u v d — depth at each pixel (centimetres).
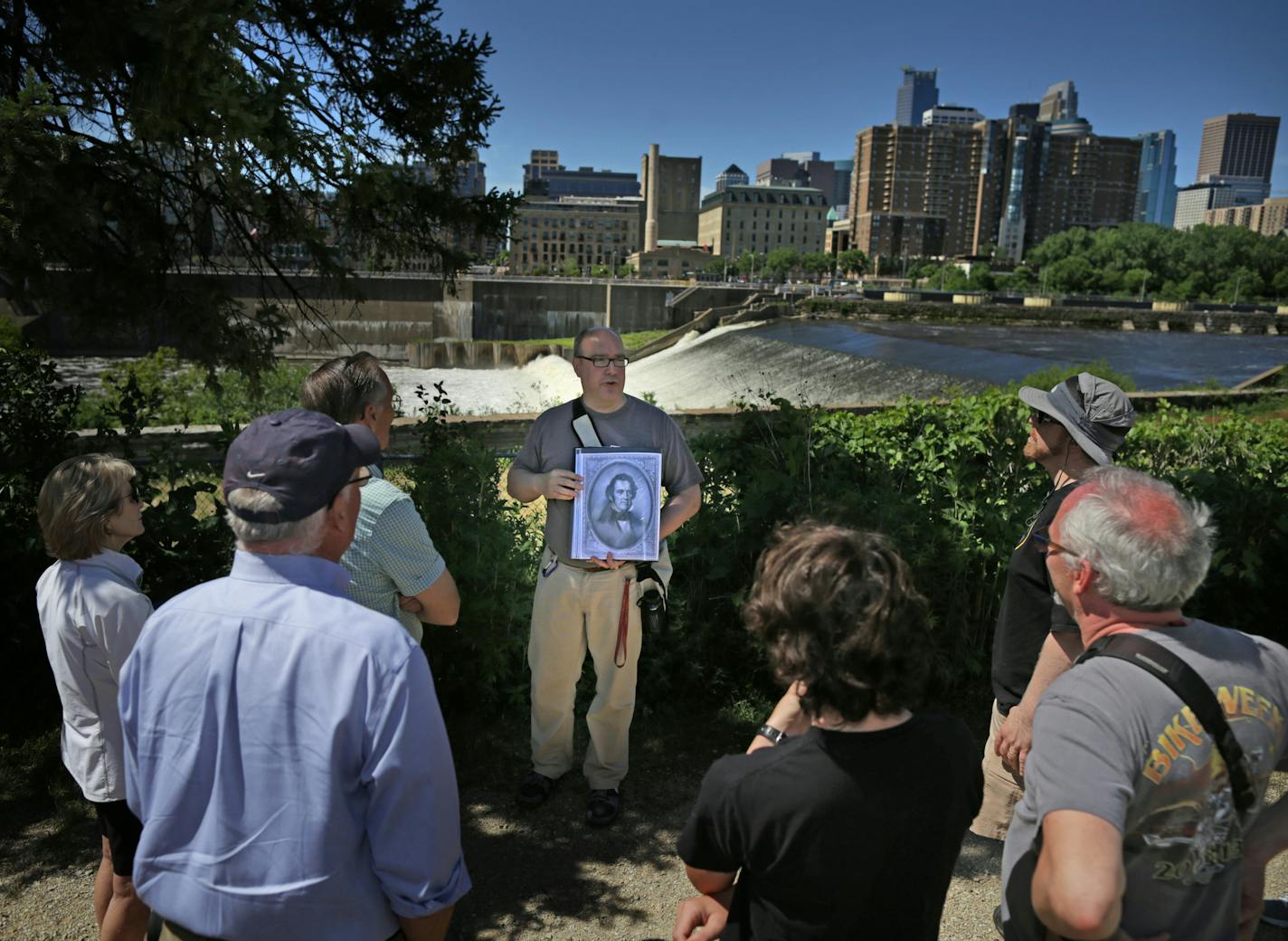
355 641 151
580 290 7562
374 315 7056
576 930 292
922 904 150
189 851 152
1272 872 330
